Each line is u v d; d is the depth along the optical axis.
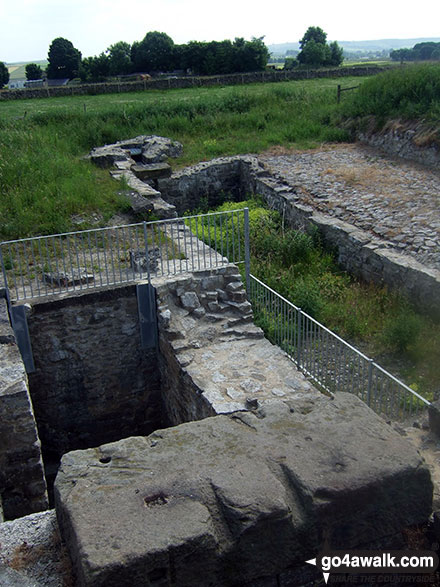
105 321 7.64
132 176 14.37
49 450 7.98
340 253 11.10
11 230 9.91
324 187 13.80
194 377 6.62
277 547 2.66
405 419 6.29
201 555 2.50
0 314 7.05
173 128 20.02
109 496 2.72
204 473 2.82
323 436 3.07
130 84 32.66
